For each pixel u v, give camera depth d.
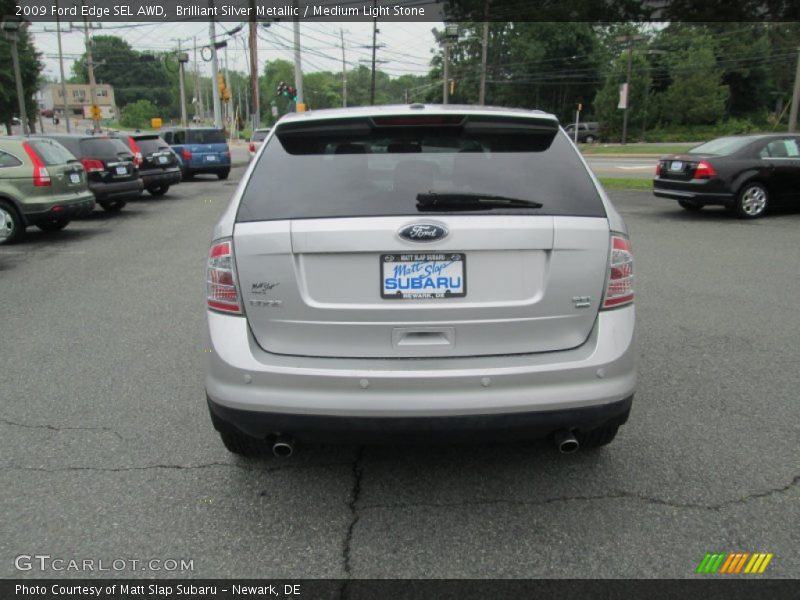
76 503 3.07
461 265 2.69
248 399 2.73
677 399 4.15
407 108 3.04
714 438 3.64
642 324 5.74
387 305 2.70
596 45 79.19
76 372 4.75
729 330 5.55
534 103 81.38
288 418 2.71
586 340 2.82
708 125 65.88
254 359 2.74
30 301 6.80
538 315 2.74
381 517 2.95
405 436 2.72
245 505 3.06
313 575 2.58
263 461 3.46
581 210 2.78
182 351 5.21
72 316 6.22
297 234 2.68
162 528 2.88
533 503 3.04
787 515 2.92
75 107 100.44
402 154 2.88
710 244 9.50
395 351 2.73
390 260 2.68
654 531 2.82
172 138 23.09
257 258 2.72
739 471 3.29
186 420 3.95
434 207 2.70
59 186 10.59
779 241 9.66
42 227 11.84
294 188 2.80
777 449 3.51
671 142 61.69
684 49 73.31
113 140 14.14
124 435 3.75
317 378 2.67
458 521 2.91
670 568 2.59
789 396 4.18
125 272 8.20
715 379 4.47
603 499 3.07
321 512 3.00
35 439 3.71
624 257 2.83
